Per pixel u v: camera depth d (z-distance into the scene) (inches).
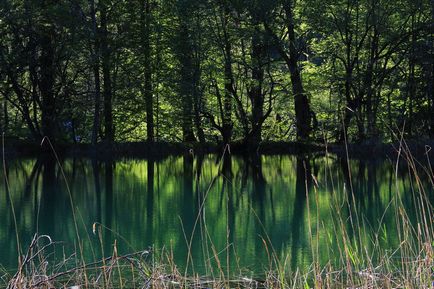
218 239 480.4
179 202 693.3
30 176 935.7
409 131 1369.3
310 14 1321.4
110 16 1314.0
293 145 1366.9
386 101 1448.1
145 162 1178.6
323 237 467.5
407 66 1464.1
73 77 1398.9
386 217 554.6
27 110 1326.3
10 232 516.4
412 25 1342.3
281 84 1407.5
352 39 1413.6
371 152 1208.8
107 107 1348.4
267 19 1315.2
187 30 1328.7
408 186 781.3
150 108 1360.7
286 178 912.9
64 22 1220.5
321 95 1509.6
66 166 1090.1
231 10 1349.7
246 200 700.7
